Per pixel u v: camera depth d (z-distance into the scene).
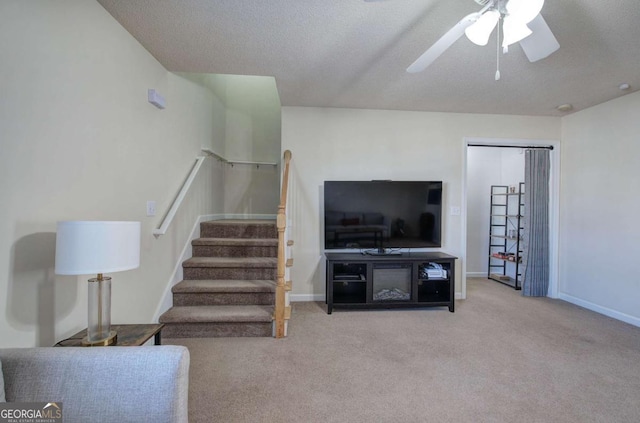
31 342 1.39
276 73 2.77
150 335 1.62
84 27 1.69
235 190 4.76
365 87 3.08
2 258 1.25
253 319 2.65
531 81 2.88
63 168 1.55
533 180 3.96
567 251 3.84
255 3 1.80
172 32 2.11
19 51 1.30
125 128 2.10
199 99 3.56
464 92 3.18
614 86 2.95
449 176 3.87
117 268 1.34
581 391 1.92
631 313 3.08
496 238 5.11
